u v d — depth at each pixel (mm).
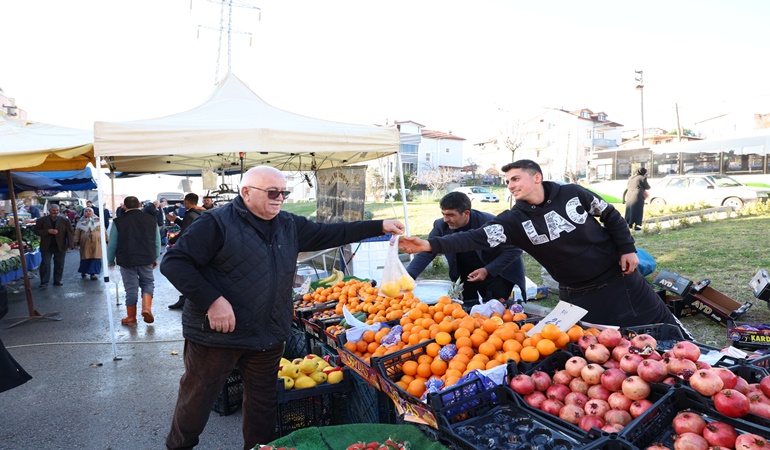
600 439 1795
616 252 3365
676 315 6137
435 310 3475
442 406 2205
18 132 7285
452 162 74312
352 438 2475
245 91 7508
